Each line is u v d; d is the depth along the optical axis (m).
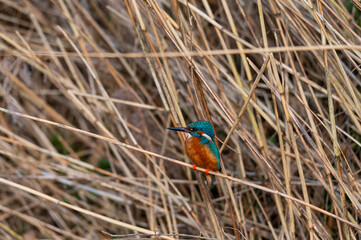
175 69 10.86
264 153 8.29
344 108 9.26
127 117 12.21
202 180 8.24
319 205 10.05
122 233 11.30
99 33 12.65
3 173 11.55
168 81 8.07
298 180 10.25
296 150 7.55
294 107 10.35
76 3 12.06
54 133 12.78
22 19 14.10
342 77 8.30
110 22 13.82
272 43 10.60
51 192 11.92
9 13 14.20
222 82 10.73
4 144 11.80
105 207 11.64
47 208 11.62
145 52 8.20
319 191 10.12
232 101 10.84
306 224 8.16
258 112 8.68
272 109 11.37
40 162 11.02
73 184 11.02
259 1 7.67
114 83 12.86
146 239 8.70
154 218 10.09
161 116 11.70
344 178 8.43
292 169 10.53
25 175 11.65
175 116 8.19
